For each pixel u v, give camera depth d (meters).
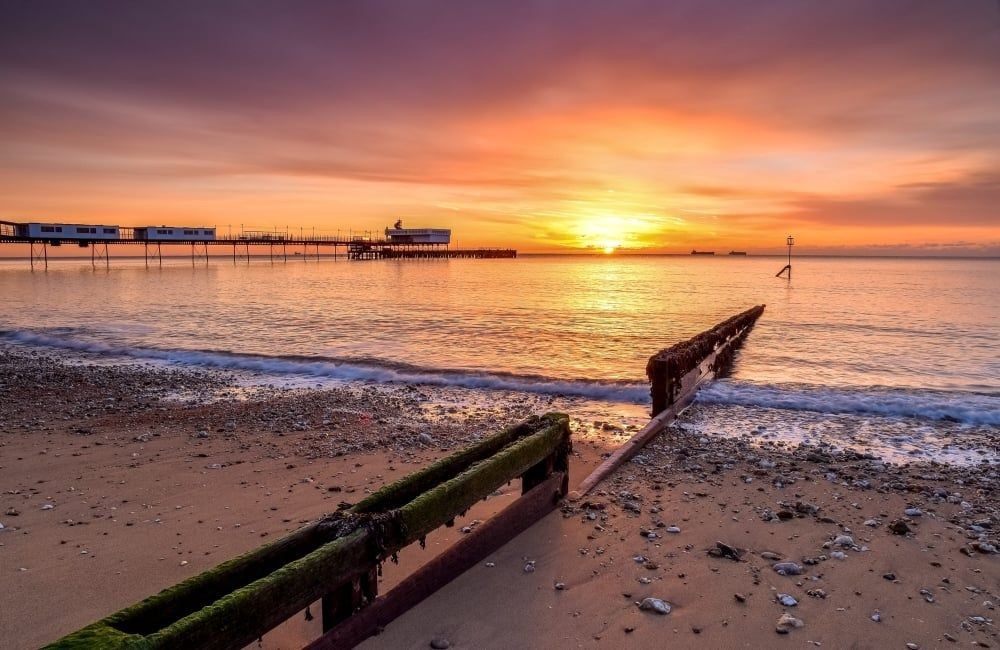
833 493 6.68
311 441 9.09
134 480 7.23
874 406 11.75
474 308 33.62
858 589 4.48
